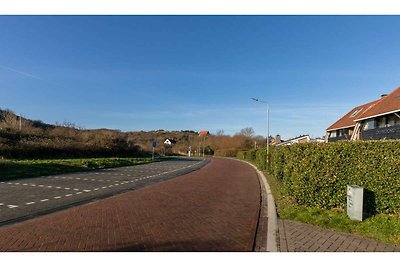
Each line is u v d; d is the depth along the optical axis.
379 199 7.60
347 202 7.39
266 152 24.50
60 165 21.44
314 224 7.05
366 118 26.66
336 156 8.14
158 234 6.25
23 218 7.60
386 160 7.59
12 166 18.12
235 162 43.03
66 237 5.99
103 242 5.72
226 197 11.23
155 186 14.30
